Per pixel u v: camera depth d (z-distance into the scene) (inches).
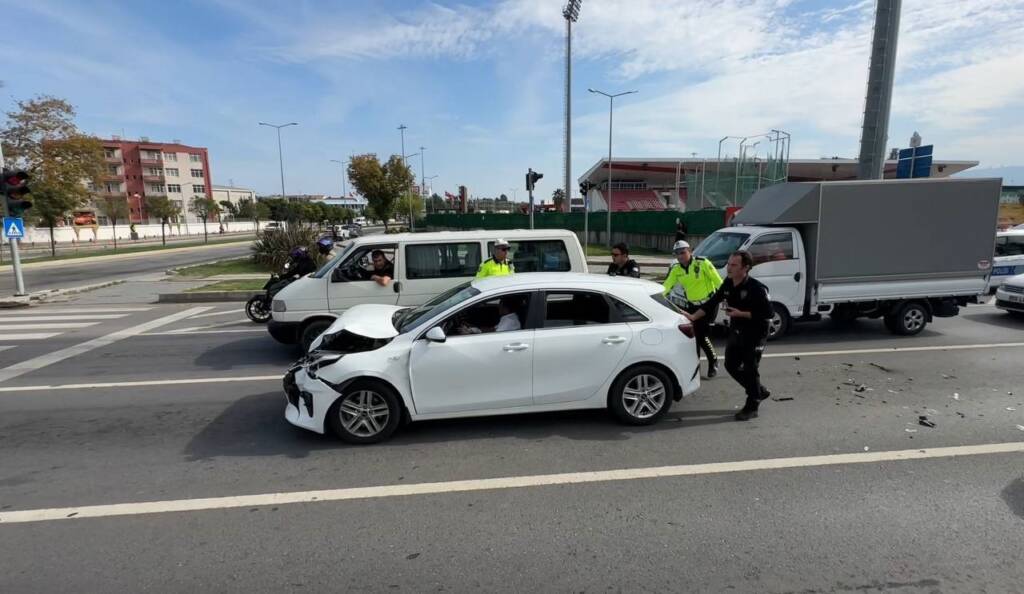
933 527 136.6
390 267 305.9
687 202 1416.1
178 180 3745.1
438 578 119.9
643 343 203.2
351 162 2058.3
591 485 161.0
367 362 188.9
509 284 204.1
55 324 449.4
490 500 153.0
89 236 2314.2
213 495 157.8
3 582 119.3
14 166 1266.0
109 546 133.0
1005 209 1469.0
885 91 571.5
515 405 198.4
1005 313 444.1
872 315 370.0
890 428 202.4
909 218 344.2
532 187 714.8
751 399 212.5
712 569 121.5
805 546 129.4
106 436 203.5
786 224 351.9
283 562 126.2
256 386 266.4
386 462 178.1
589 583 117.4
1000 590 113.7
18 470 175.8
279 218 1782.7
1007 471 166.6
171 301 575.5
